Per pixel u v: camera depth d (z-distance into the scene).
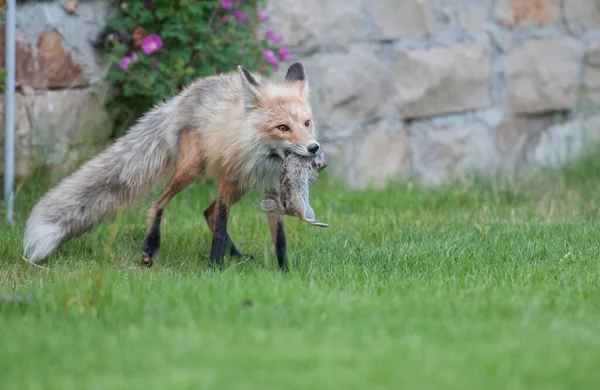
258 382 5.47
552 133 17.42
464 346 6.14
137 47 13.49
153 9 13.34
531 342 6.22
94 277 8.49
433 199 14.03
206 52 13.35
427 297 7.59
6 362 5.93
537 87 17.09
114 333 6.57
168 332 6.46
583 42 17.48
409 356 5.88
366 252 10.28
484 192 14.96
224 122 9.88
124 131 13.50
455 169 16.45
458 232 11.55
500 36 16.70
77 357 6.01
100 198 10.70
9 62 12.11
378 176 15.79
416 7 15.91
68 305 7.31
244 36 13.65
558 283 8.44
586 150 16.92
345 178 15.39
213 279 8.55
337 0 15.33
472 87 16.50
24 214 12.27
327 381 5.46
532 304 7.34
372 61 15.67
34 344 6.30
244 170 9.80
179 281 8.62
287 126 9.44
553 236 10.95
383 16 15.73
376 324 6.67
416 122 16.22
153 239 10.39
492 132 16.78
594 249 10.23
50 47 12.75
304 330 6.55
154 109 10.93
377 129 15.83
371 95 15.72
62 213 10.54
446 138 16.36
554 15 17.17
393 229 11.95
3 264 10.13
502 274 9.03
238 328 6.62
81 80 13.15
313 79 15.19
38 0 12.62
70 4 12.96
